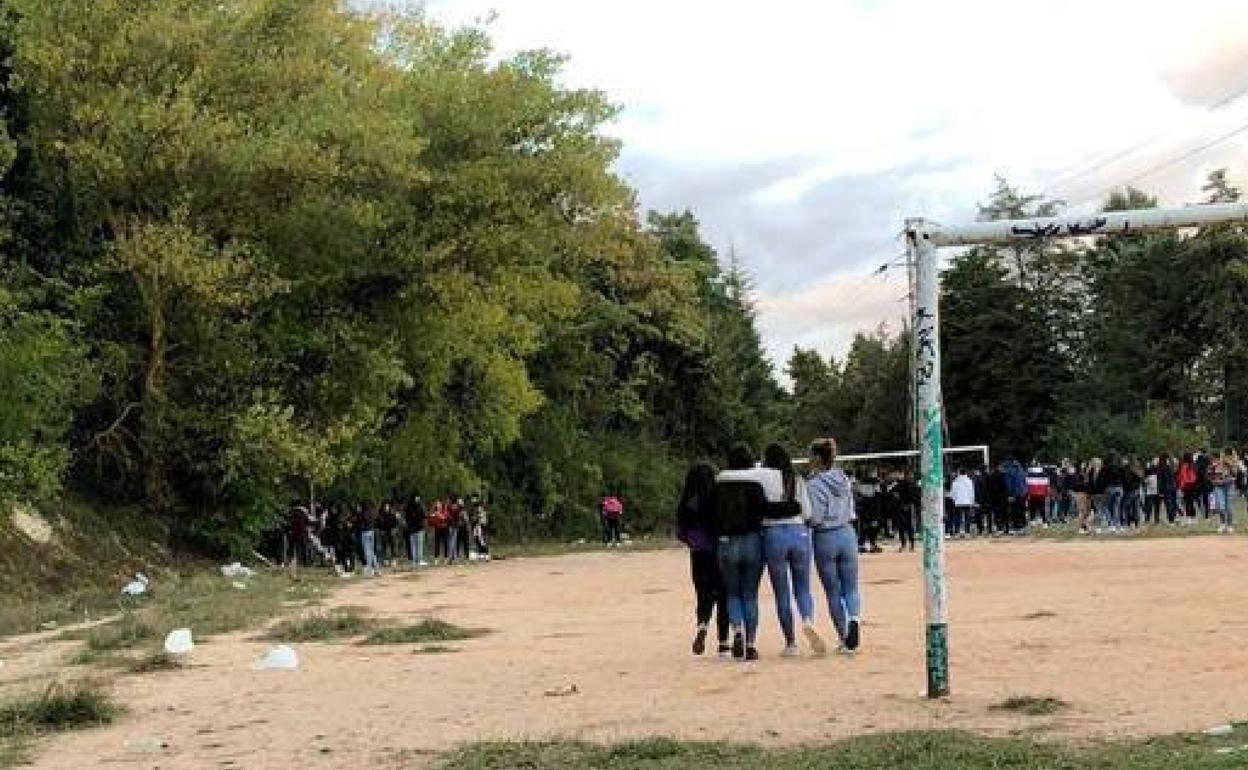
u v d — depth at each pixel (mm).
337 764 9227
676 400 74688
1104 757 8117
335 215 38031
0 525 30844
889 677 12141
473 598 24922
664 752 8914
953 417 85875
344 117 36406
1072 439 69125
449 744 9773
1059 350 87188
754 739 9453
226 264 34594
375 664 14961
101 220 36812
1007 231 10938
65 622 23703
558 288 45938
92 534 34188
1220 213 10656
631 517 66375
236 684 13609
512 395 48438
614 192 44406
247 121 36344
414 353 43312
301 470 38250
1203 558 25578
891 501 35688
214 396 38031
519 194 42469
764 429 80500
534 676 13352
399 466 46438
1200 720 9312
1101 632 14609
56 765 9461
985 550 31812
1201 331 83312
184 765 9359
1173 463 40531
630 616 19906
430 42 46750
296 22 39188
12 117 35125
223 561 39531
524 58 44031
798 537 13906
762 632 16750
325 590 28609
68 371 32438
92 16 34625
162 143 34438
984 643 14195
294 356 40812
